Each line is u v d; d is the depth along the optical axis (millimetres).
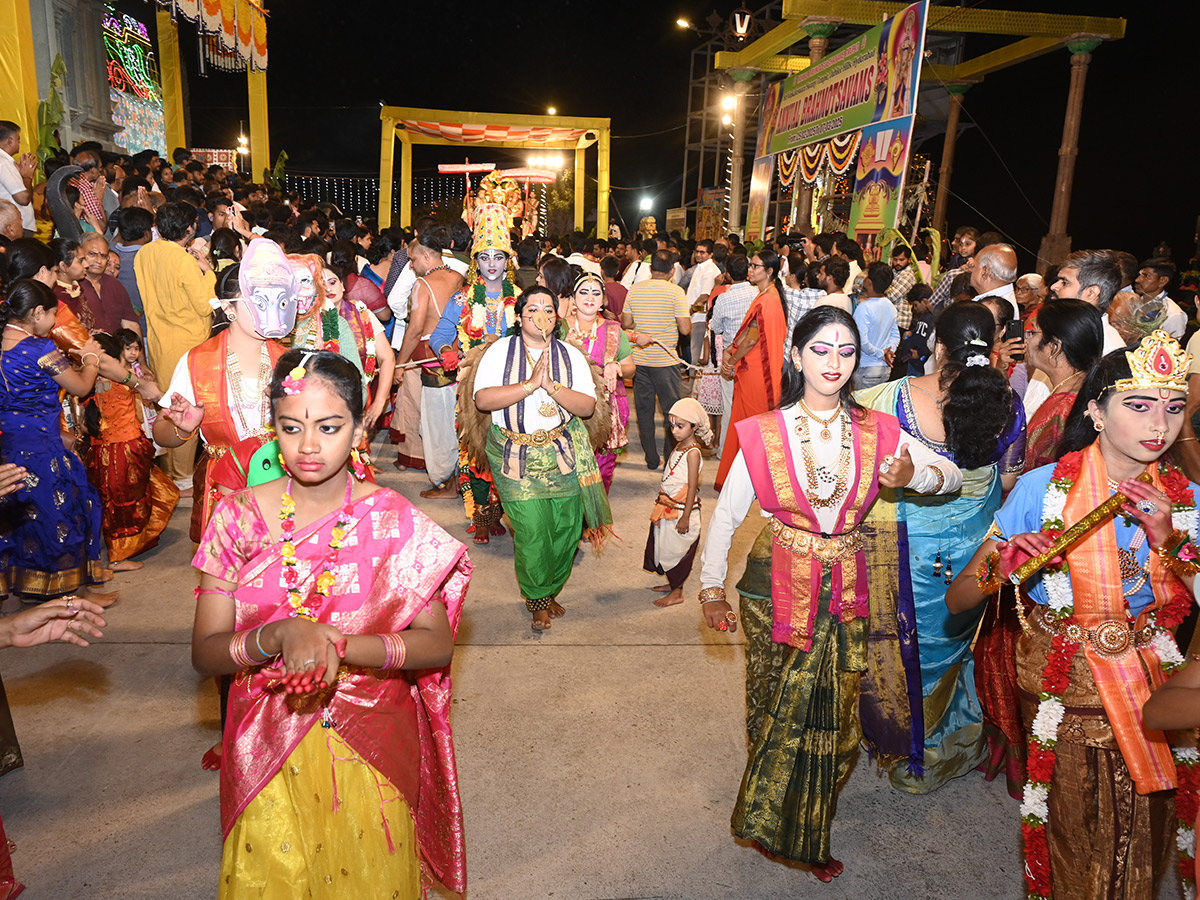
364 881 2146
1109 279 4660
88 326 5984
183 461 7199
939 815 3537
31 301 4504
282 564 2074
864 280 7930
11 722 3570
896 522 3334
